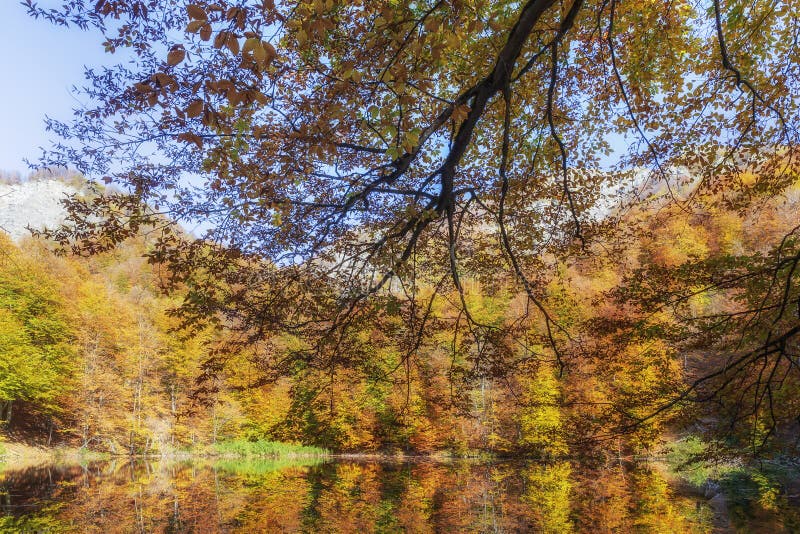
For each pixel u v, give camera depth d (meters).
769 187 7.32
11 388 26.34
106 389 31.06
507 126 5.15
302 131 4.41
